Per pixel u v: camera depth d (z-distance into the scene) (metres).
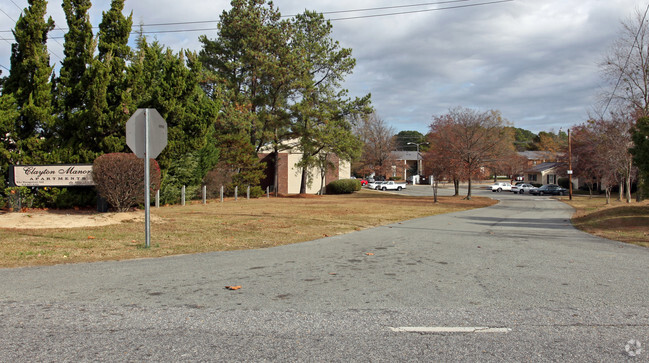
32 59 16.86
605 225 16.61
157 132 9.74
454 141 40.09
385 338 4.23
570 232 14.91
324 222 16.66
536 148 113.56
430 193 60.88
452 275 7.16
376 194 51.88
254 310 5.12
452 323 4.68
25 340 4.14
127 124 9.52
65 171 16.17
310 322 4.69
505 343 4.12
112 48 18.06
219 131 34.91
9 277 6.77
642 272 7.44
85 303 5.36
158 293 5.88
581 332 4.43
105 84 16.80
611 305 5.39
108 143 16.98
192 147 20.70
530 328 4.54
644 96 30.19
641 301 5.57
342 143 39.88
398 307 5.27
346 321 4.73
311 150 40.72
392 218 19.52
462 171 39.12
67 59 17.97
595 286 6.38
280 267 7.80
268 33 35.69
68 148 17.09
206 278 6.83
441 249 10.18
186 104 20.53
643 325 4.64
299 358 3.75
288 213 20.41
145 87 20.09
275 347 3.99
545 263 8.31
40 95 16.59
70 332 4.36
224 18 37.38
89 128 17.45
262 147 42.44
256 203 28.34
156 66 23.78
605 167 35.94
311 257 8.93
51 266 7.65
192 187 26.14
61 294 5.78
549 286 6.38
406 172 105.56
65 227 12.75
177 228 13.33
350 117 42.47
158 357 3.76
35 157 16.75
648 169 18.94
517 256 9.17
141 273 7.15
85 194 17.50
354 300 5.57
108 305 5.29
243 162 34.16
